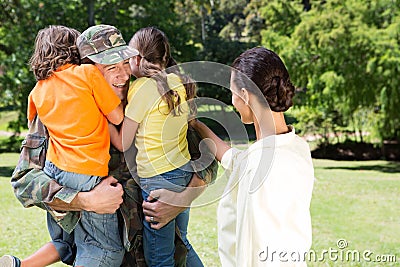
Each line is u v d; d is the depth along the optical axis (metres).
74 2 16.94
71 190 3.03
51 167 3.09
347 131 20.42
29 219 8.07
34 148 3.18
